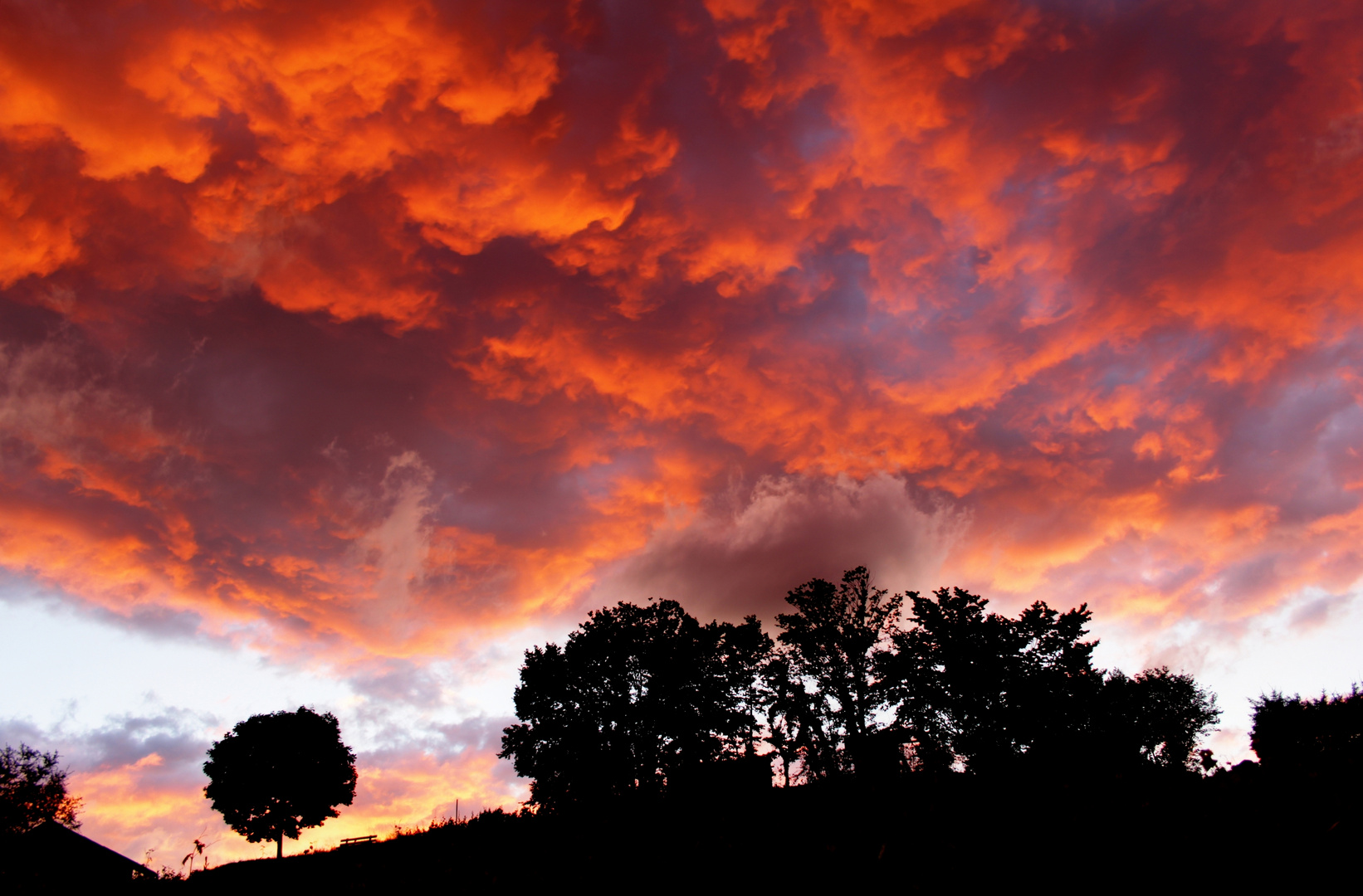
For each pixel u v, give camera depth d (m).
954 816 10.33
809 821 12.34
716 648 49.50
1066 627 35.34
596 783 42.66
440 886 13.05
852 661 42.00
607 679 48.69
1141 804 8.92
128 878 21.42
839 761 34.31
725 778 20.83
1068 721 30.22
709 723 45.72
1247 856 7.35
